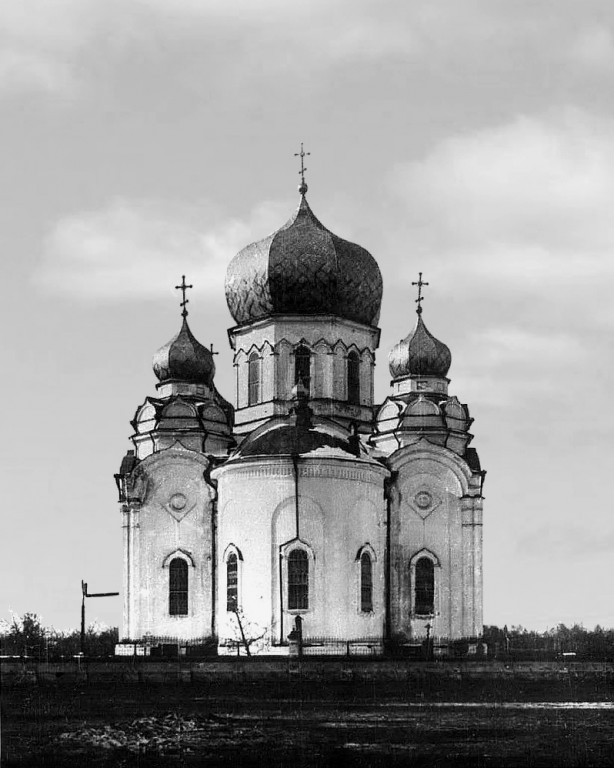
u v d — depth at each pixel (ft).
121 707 194.49
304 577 264.11
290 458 265.75
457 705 202.69
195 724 180.75
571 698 212.84
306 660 230.07
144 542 289.12
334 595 264.52
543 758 160.15
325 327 297.33
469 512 290.35
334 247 297.94
